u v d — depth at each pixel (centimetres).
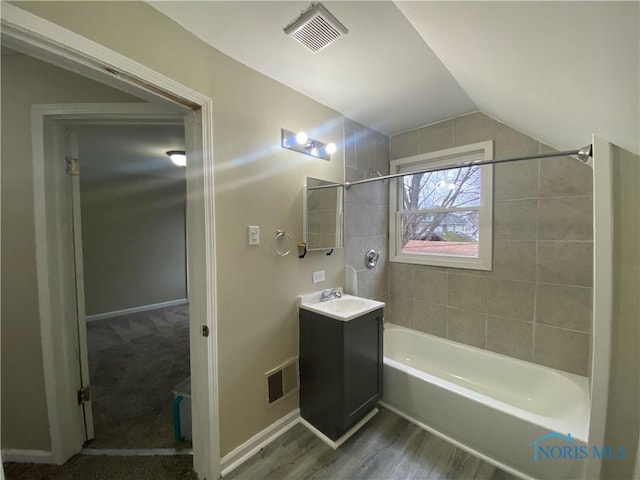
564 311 197
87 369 173
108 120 154
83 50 100
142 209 470
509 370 216
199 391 147
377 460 160
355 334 175
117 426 188
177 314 452
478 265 234
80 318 169
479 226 233
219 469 149
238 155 158
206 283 143
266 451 167
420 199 273
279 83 181
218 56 147
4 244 148
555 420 146
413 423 191
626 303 99
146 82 119
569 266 194
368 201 264
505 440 154
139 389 233
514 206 215
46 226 151
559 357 200
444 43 131
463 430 169
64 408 158
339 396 169
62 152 159
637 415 99
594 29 66
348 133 240
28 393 154
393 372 204
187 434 173
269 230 176
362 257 259
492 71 131
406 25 131
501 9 81
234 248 157
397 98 206
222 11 123
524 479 147
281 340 185
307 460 160
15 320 151
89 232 421
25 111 147
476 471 153
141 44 116
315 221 207
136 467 155
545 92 119
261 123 170
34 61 147
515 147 212
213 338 146
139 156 339
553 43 82
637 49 62
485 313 232
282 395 185
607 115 98
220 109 148
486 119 225
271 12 124
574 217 191
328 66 165
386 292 291
